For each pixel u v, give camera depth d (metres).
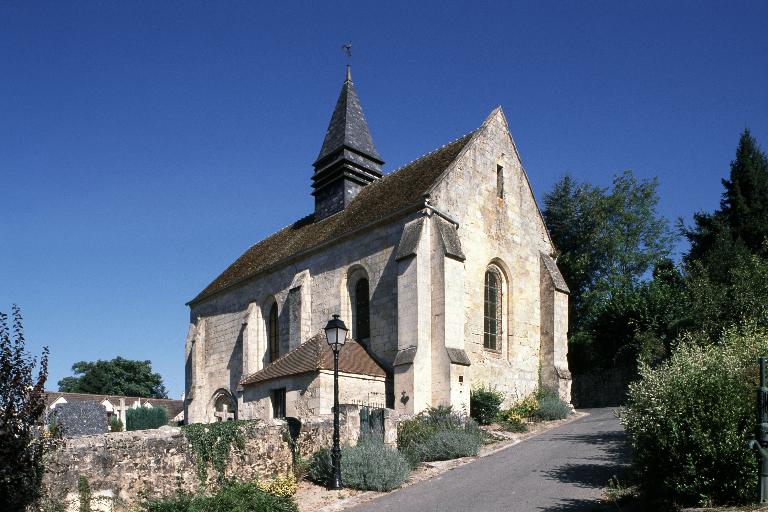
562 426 22.47
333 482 15.05
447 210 24.12
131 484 12.92
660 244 40.12
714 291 23.94
